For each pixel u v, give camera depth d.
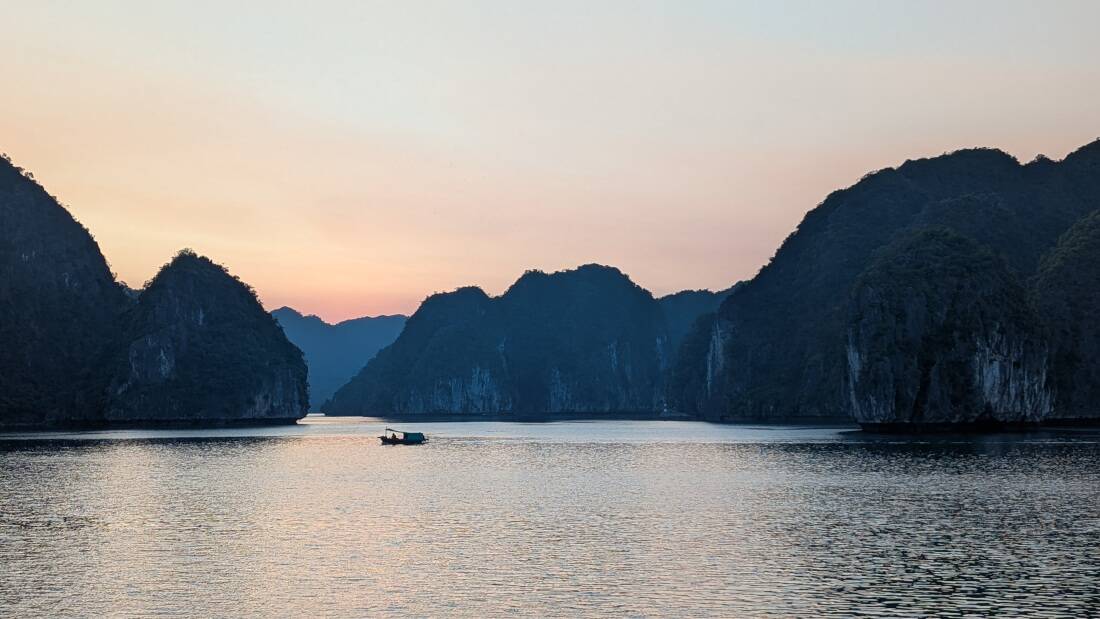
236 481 105.56
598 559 58.00
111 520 74.56
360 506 83.12
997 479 96.62
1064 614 45.19
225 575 54.41
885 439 175.38
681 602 47.78
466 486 99.94
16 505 83.38
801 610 46.19
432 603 48.22
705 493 89.88
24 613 46.91
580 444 182.25
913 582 51.16
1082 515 71.81
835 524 69.69
